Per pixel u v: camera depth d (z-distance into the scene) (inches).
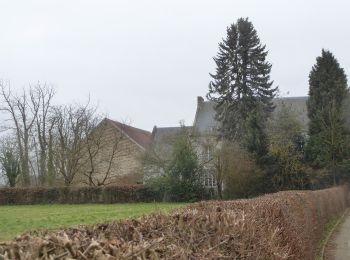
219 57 2114.9
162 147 1688.0
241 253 194.2
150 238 192.4
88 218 1020.5
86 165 1985.7
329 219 921.5
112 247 144.5
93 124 1977.1
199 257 163.0
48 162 1999.3
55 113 2016.5
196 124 2561.5
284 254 236.8
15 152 2108.8
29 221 976.3
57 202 1733.5
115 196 1689.2
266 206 330.6
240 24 2112.5
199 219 221.5
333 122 1715.1
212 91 2107.5
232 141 1883.6
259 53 2097.7
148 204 1550.2
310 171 1612.9
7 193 1766.7
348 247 619.5
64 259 132.4
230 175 1544.0
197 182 1622.8
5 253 132.7
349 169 1659.7
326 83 1888.5
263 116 1819.6
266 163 1571.1
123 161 2311.8
